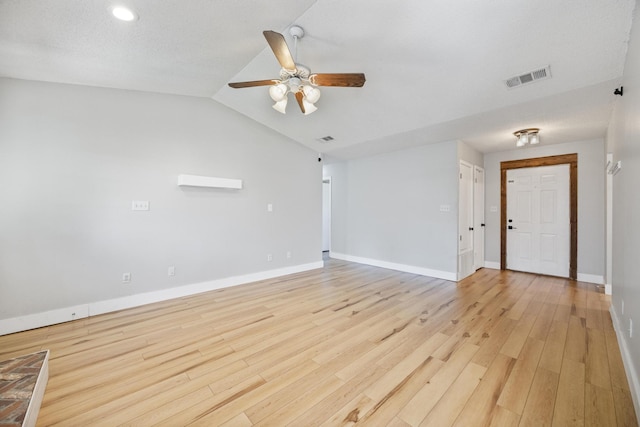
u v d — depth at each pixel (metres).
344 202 6.12
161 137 3.39
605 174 3.75
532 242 4.76
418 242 4.78
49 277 2.69
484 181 5.30
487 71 2.58
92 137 2.93
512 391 1.69
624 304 2.10
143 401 1.62
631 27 1.89
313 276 4.63
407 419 1.48
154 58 2.55
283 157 4.71
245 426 1.43
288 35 2.34
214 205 3.85
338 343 2.31
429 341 2.33
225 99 3.80
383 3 1.98
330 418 1.49
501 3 1.88
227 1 1.90
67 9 1.78
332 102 3.52
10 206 2.52
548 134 3.95
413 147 4.84
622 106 2.35
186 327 2.62
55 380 1.81
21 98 2.57
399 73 2.80
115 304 3.05
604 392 1.67
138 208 3.21
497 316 2.86
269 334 2.47
